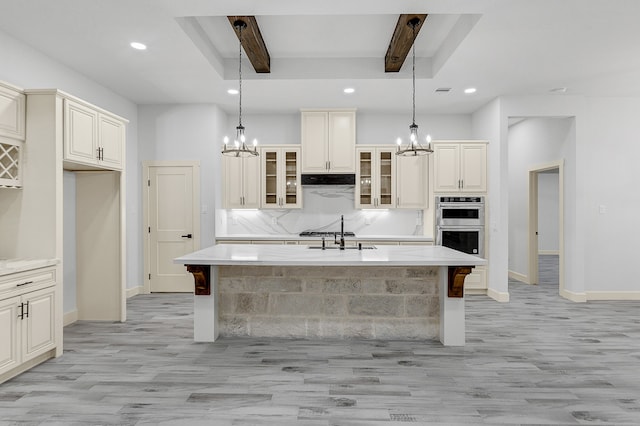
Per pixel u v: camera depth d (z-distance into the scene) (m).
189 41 3.54
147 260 5.57
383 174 5.79
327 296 3.53
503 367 2.91
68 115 3.25
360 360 3.03
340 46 4.20
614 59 3.95
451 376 2.74
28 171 3.11
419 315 3.53
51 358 3.07
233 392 2.49
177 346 3.35
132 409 2.28
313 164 5.70
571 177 5.23
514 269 6.98
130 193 5.38
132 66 4.12
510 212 7.14
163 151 5.56
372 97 5.23
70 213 4.13
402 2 2.84
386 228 6.05
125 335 3.66
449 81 4.58
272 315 3.56
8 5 2.89
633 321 4.19
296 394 2.46
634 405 2.35
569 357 3.12
